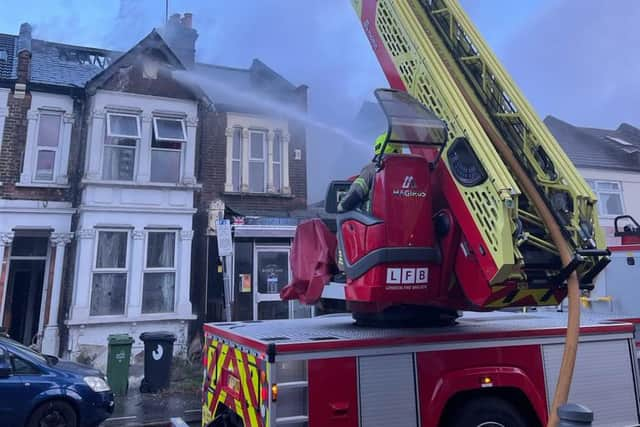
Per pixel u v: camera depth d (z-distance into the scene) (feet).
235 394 12.69
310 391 10.85
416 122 11.94
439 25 14.87
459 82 13.69
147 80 41.09
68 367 22.59
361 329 13.96
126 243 38.70
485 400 12.61
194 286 40.57
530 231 11.61
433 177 12.87
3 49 45.01
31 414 20.15
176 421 12.48
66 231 38.34
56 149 39.24
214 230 41.42
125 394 28.96
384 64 14.96
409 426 11.51
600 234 11.64
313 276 15.49
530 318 16.56
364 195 13.10
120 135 39.40
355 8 16.75
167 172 41.09
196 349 38.88
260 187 45.47
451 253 12.32
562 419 8.83
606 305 22.40
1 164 37.42
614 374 14.02
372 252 12.15
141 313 38.14
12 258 38.17
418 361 12.02
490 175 10.89
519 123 13.16
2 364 20.29
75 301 36.32
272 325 15.69
